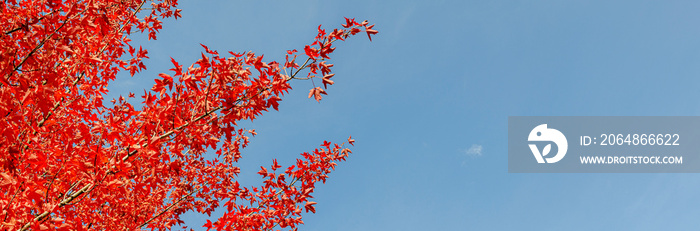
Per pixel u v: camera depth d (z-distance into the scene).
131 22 4.72
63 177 3.21
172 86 3.08
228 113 3.26
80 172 2.88
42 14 2.89
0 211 2.58
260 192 5.09
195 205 5.60
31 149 3.08
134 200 4.67
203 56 3.04
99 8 3.15
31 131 2.96
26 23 2.62
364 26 3.23
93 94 3.76
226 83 3.22
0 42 2.56
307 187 5.05
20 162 2.91
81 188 3.28
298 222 4.86
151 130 3.14
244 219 4.41
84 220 3.82
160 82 3.07
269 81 3.18
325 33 3.25
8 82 2.65
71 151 3.00
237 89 3.25
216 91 3.22
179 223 5.68
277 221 4.80
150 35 5.20
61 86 3.51
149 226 5.11
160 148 3.28
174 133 3.19
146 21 5.11
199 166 5.55
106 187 2.89
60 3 2.81
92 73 3.73
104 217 4.19
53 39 2.91
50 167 3.13
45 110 2.79
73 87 3.65
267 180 5.11
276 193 5.03
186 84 3.04
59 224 2.82
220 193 5.21
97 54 3.88
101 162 2.88
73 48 3.58
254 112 3.39
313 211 4.96
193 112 3.25
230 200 5.04
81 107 3.24
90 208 3.78
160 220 5.24
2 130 2.61
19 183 2.69
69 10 2.85
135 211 4.77
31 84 2.80
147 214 5.02
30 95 2.73
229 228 4.30
